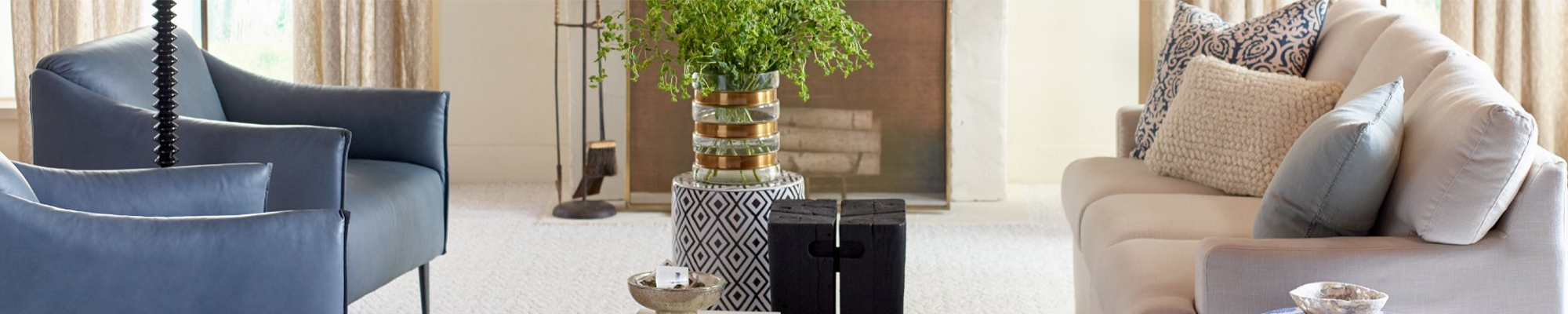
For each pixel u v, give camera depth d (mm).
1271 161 2912
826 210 2367
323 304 1884
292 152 2840
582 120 4941
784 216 2318
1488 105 1916
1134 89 5613
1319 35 3547
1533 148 1908
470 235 4480
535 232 4547
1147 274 2178
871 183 4852
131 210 2004
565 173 5770
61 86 2990
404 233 3150
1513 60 5426
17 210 1773
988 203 5008
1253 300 1922
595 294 3621
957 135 4977
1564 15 5441
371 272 2959
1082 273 3145
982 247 4246
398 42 5719
